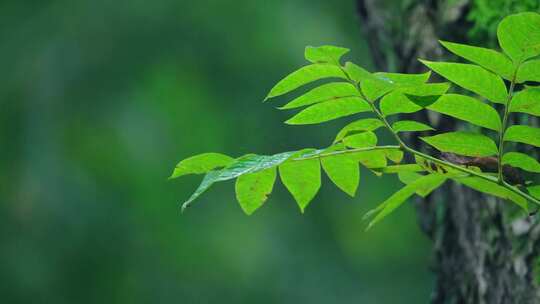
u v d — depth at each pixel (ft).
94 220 44.09
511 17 7.53
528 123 9.87
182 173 8.23
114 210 44.34
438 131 10.90
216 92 42.63
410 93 7.91
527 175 9.75
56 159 42.11
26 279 43.52
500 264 10.37
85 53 41.32
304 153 8.19
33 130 41.68
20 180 42.50
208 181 7.88
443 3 10.77
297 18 41.68
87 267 44.73
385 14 11.61
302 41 41.39
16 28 41.86
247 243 47.62
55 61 41.24
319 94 7.95
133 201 44.60
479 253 10.67
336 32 41.78
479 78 7.86
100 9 41.50
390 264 49.93
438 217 11.49
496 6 10.38
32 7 42.01
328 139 43.75
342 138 8.23
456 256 11.24
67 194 43.21
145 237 45.65
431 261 11.69
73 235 44.11
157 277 46.29
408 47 11.19
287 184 8.33
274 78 42.09
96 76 41.45
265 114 43.24
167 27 41.52
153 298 46.26
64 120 41.57
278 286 47.73
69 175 42.75
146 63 41.63
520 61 7.73
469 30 10.59
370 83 7.87
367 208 48.70
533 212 8.83
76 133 42.01
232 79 42.42
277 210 48.60
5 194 43.09
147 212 45.27
